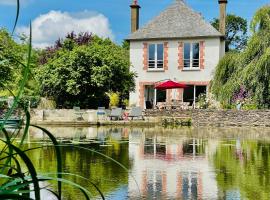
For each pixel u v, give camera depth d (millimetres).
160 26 36219
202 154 12484
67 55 28766
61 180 2211
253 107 27828
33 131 21797
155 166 10078
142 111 30297
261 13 27062
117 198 6512
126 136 18625
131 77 30891
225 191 7164
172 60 35656
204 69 35062
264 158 11555
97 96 29500
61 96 29625
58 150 2309
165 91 36250
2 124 2086
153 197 6656
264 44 27000
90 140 16375
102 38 42375
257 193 7016
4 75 15055
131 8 38406
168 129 24359
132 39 36188
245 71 26969
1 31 20312
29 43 2080
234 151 13211
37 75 28938
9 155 2219
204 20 35812
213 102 31188
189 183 7906
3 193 2016
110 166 9945
